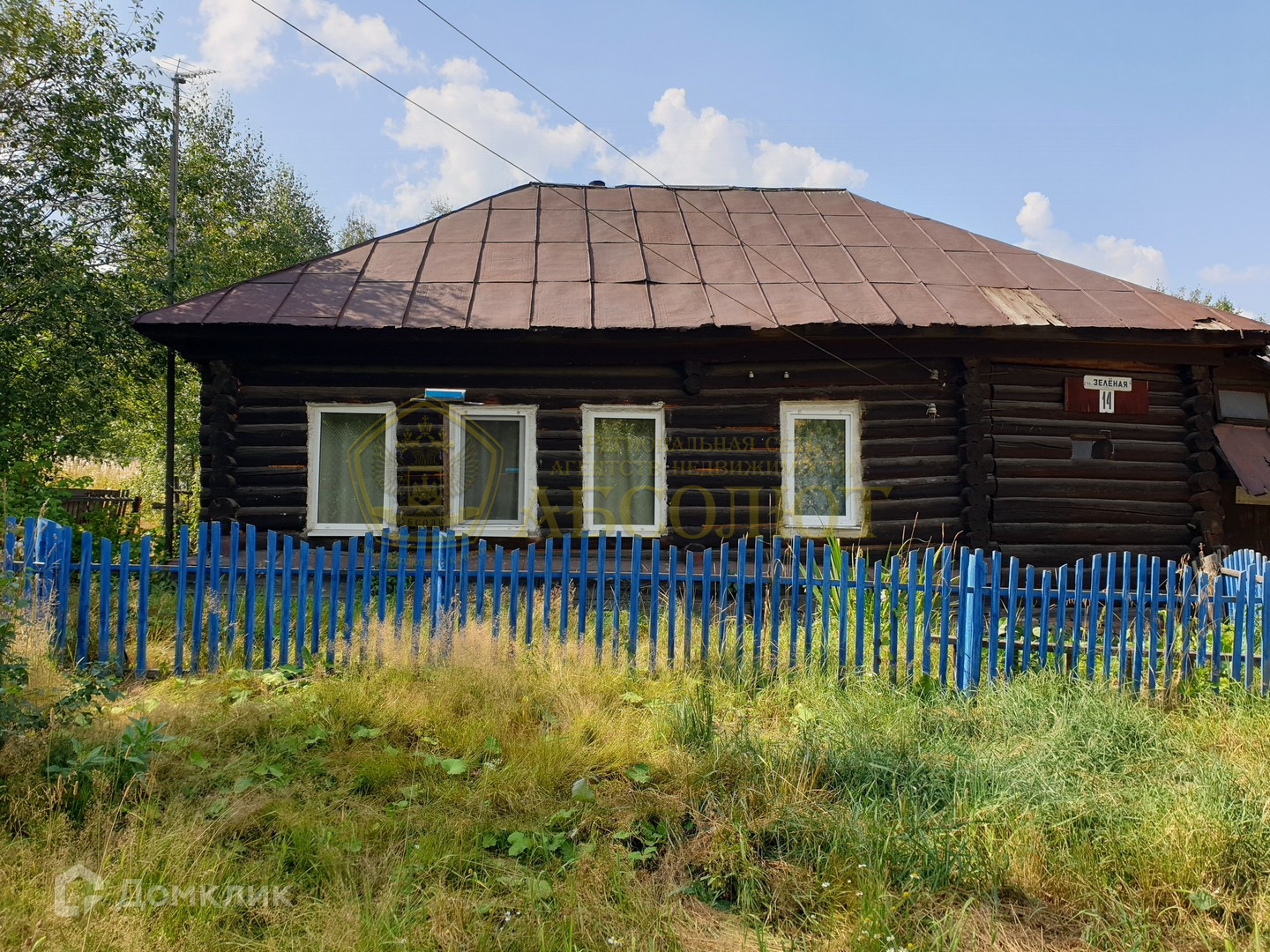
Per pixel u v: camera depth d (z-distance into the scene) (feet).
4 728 11.94
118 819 10.94
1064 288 30.37
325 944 8.84
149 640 19.04
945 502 28.17
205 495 26.68
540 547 27.68
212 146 79.36
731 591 24.09
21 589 15.93
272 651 18.17
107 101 36.96
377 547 27.27
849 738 14.08
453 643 17.83
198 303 26.14
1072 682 17.67
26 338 34.68
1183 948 9.78
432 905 9.58
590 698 16.43
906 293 29.32
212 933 8.93
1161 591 19.42
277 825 11.30
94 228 37.81
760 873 10.62
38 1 34.63
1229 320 28.07
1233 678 17.85
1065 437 28.45
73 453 35.70
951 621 19.94
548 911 9.75
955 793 12.30
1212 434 28.91
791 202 37.60
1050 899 10.52
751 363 28.30
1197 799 12.41
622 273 30.07
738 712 16.55
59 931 8.69
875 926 9.35
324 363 27.37
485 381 27.89
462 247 31.63
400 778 12.84
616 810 12.14
